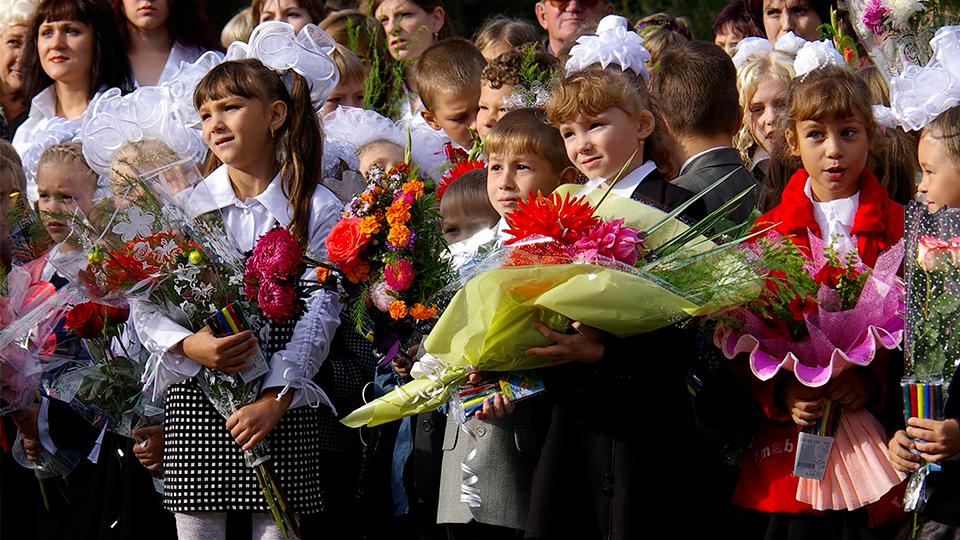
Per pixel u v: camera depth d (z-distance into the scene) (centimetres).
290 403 945
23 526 1151
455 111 1268
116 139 1086
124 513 1063
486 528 938
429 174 1227
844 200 895
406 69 1502
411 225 892
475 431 925
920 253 820
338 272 930
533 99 1105
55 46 1393
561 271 833
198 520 958
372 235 896
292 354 949
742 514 916
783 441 862
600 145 931
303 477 967
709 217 877
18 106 1525
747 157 1206
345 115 1291
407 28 1518
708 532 905
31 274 1084
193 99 1045
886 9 997
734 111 1078
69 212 1036
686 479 889
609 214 881
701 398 878
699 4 2295
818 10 1386
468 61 1276
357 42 1477
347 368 1073
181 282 947
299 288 932
